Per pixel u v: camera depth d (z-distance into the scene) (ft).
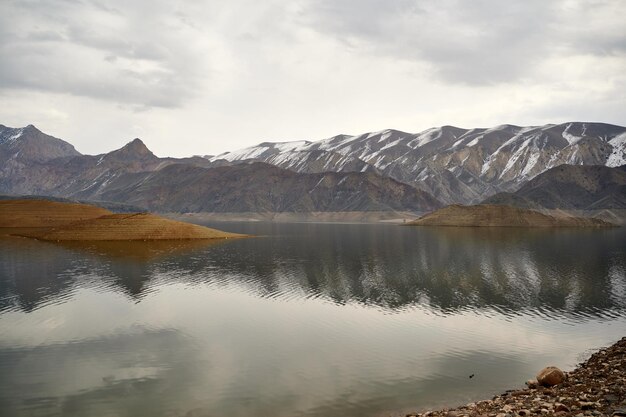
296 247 312.09
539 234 460.14
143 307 124.36
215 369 78.43
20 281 160.15
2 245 291.79
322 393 68.23
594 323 109.29
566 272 190.08
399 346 91.76
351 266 208.95
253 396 67.15
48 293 140.36
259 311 121.49
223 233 416.26
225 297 138.92
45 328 103.04
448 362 82.28
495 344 93.04
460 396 66.90
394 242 357.00
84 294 139.74
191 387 70.49
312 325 107.55
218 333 100.58
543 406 56.18
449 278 175.73
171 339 96.02
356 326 106.73
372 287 156.56
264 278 174.29
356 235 458.09
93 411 62.49
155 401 65.57
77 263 208.03
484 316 116.26
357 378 74.33
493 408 58.54
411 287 156.66
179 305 127.54
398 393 68.18
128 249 279.28
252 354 86.48
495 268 201.98
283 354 86.58
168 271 188.75
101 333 99.81
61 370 77.82
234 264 214.07
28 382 72.59
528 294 143.95
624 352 81.82
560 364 81.10
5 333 99.30
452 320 112.47
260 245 327.67
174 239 364.58
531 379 73.67
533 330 103.19
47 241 328.90
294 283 163.94
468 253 267.18
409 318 114.21
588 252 270.26
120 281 163.12
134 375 75.66
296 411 62.18
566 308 124.77
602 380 66.69
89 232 349.61
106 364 80.79
